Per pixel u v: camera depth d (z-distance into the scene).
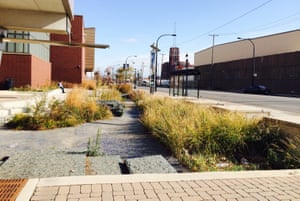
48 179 4.08
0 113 10.38
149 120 9.90
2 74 21.28
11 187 3.76
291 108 18.16
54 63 36.78
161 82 89.25
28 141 8.10
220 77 64.81
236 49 66.75
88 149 6.80
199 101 14.96
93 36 52.88
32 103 12.02
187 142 7.11
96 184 3.94
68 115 11.27
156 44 29.81
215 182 4.17
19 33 20.81
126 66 51.84
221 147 7.15
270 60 48.75
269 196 3.71
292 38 52.88
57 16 8.45
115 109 14.03
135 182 4.06
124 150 7.35
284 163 6.20
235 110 9.58
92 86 28.95
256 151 7.36
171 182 4.11
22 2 7.68
